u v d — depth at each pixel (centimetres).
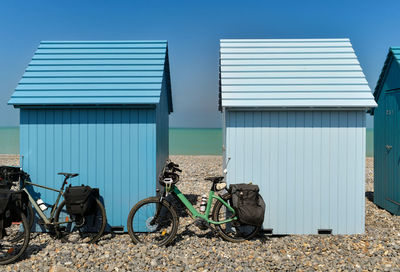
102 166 590
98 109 590
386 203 774
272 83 604
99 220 586
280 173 584
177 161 1666
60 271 434
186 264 458
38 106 585
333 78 613
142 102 574
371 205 831
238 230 559
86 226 585
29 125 590
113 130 590
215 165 1495
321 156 582
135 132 590
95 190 561
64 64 648
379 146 816
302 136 584
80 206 522
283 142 584
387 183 772
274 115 584
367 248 513
